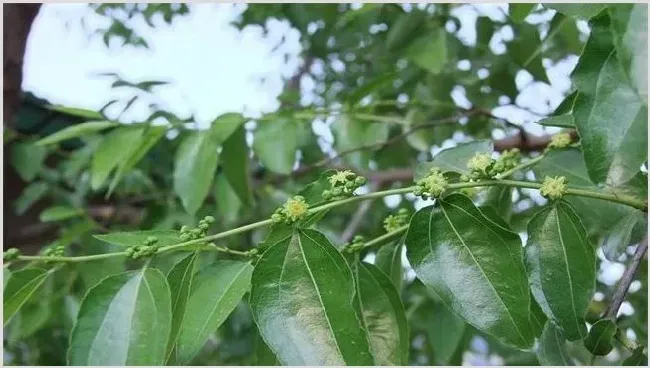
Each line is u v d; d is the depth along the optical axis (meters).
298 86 0.81
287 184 0.62
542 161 0.33
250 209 0.53
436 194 0.27
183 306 0.27
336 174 0.28
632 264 0.29
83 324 0.25
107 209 0.67
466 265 0.26
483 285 0.26
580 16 0.27
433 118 0.54
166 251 0.27
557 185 0.28
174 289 0.27
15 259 0.27
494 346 0.51
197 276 0.28
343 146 0.48
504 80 0.50
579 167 0.32
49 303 0.50
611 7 0.23
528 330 0.26
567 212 0.28
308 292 0.26
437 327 0.39
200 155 0.42
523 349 0.26
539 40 0.45
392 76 0.46
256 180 0.63
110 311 0.26
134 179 0.63
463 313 0.26
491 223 0.27
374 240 0.31
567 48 0.46
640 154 0.25
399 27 0.49
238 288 0.27
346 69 0.73
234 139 0.43
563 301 0.27
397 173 0.57
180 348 0.26
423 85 0.54
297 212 0.27
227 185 0.51
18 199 0.72
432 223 0.27
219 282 0.27
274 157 0.44
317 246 0.26
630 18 0.23
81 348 0.25
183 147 0.43
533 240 0.28
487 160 0.28
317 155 0.57
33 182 0.72
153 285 0.26
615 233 0.31
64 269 0.50
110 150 0.42
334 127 0.48
